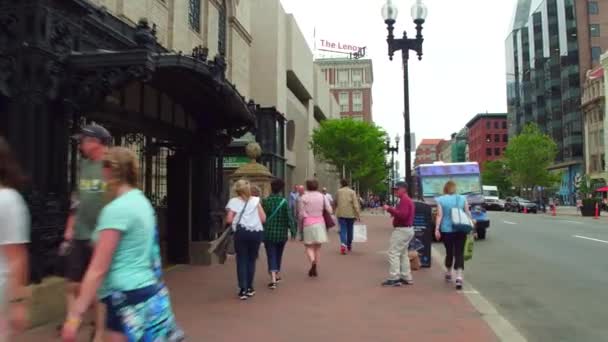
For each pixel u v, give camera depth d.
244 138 27.70
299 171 44.41
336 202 14.55
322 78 60.56
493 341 5.81
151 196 14.23
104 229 3.04
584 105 79.50
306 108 48.81
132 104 9.45
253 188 8.65
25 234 3.05
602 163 74.69
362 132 48.97
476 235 19.55
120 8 11.26
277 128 32.16
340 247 15.47
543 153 75.12
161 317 3.17
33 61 6.36
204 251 11.74
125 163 3.29
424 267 11.60
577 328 6.73
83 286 2.98
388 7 16.80
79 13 7.28
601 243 17.38
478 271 11.52
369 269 11.30
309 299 8.09
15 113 6.34
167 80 9.62
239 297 8.14
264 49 32.44
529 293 9.05
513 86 116.81
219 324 6.50
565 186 89.44
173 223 11.95
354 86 129.75
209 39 17.84
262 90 32.09
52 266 6.57
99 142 4.88
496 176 107.44
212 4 18.33
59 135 6.86
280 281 9.77
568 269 11.76
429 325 6.51
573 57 86.94
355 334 6.08
